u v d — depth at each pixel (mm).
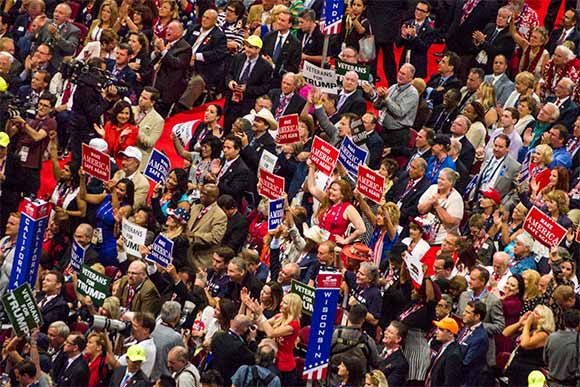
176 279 32156
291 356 29859
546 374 29109
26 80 42375
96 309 31906
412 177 34938
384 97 37844
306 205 35531
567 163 34938
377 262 33375
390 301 30484
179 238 34438
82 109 38594
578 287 31359
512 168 35219
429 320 29828
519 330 29844
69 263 35625
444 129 38125
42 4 43625
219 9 44062
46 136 38000
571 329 28672
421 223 32250
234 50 41500
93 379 30141
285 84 38125
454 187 35000
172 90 40938
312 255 32500
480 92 38000
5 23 44344
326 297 26781
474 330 29281
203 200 34750
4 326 32625
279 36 40312
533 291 30406
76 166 36250
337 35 41188
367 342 29266
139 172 36250
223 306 29953
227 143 35906
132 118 37688
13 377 30359
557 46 39312
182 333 31266
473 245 32812
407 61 41312
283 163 36188
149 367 29531
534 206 32094
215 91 41688
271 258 32875
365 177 33250
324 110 36625
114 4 42844
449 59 39312
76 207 35969
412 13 41375
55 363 30422
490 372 29469
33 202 30016
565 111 37031
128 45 41219
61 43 42312
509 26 39875
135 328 29578
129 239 33750
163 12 42156
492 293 30266
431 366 29359
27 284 28906
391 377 29266
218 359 29344
